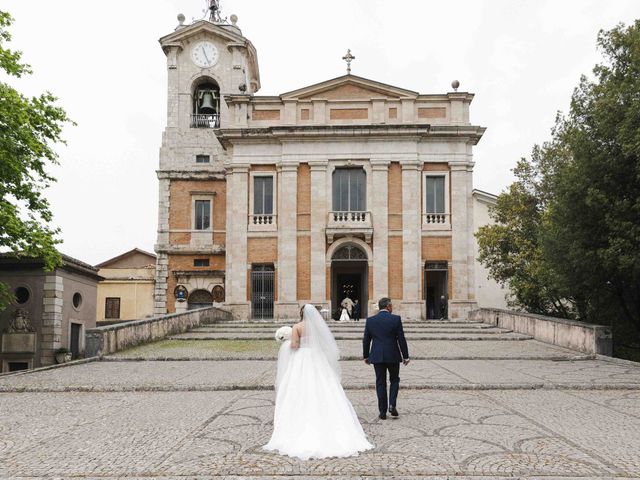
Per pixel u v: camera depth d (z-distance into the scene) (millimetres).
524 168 32531
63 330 28875
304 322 8008
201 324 29906
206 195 39344
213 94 40625
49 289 28031
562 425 8875
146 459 7145
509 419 9320
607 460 6977
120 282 46094
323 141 35844
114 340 19672
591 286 22047
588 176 20594
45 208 23172
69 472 6676
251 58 43500
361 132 35438
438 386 12516
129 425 9055
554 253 22375
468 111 36219
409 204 35156
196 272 38500
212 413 9961
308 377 7625
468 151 35719
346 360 17766
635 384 12789
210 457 7207
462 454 7238
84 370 16062
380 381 9375
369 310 34656
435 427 8727
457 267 34875
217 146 39969
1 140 20625
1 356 27703
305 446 7168
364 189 35844
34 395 12203
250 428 8781
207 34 40594
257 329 28188
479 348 20891
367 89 36781
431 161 35719
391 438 8062
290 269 35062
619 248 19188
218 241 39000
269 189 36406
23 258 27703
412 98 36250
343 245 35625
